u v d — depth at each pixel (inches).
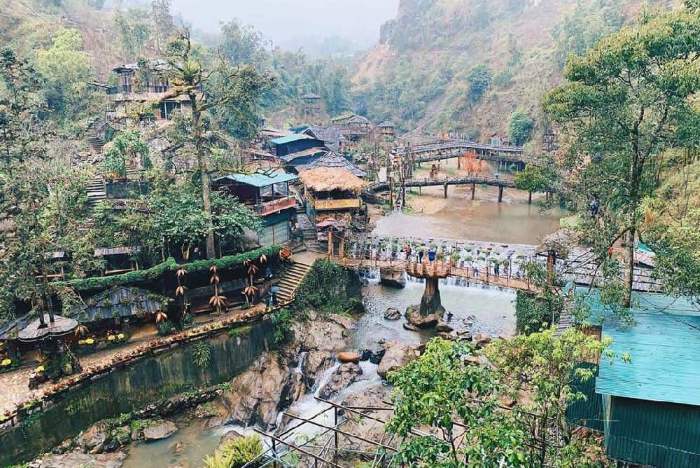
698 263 1061.1
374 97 7455.7
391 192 3366.1
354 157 4097.0
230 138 2657.5
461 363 660.7
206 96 1856.5
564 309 1264.8
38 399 1182.3
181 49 1840.6
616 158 1252.5
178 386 1437.0
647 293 1228.5
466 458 616.4
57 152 1991.9
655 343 997.8
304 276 1818.4
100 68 4298.7
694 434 850.8
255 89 1787.6
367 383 1524.4
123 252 1608.0
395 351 1603.1
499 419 637.9
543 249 1692.9
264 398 1417.3
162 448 1279.5
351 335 1776.6
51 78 3014.3
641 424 875.4
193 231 1635.1
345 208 2293.3
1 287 1318.9
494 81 5915.4
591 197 1348.4
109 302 1422.2
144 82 3203.7
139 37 4436.5
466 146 4323.3
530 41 7234.3
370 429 1235.2
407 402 601.3
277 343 1628.9
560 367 733.9
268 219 1966.0
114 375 1323.8
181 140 1744.6
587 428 1027.9
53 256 1508.4
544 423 740.7
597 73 1213.1
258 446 1186.0
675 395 849.5
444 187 3752.5
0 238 1341.0
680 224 1237.7
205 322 1569.9
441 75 7209.6
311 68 6540.4
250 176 1998.0
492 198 3747.5
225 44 5182.1
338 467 978.1
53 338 1261.1
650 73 1190.3
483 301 2014.0
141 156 2021.4
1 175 1437.0
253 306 1686.8
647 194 1246.9
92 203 1857.8
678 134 1168.2
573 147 1328.7
